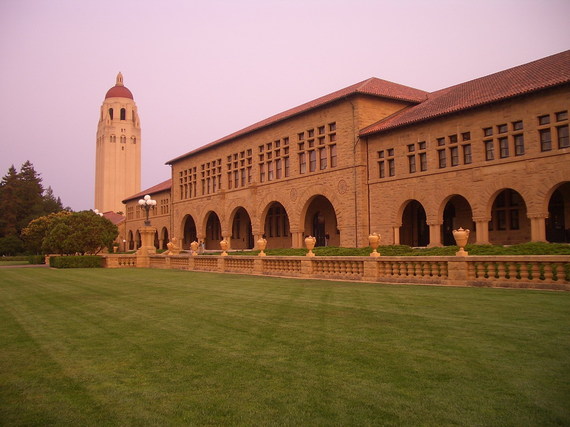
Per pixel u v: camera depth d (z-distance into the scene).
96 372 6.24
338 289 14.40
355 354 6.62
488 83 29.98
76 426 4.58
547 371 5.59
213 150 50.00
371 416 4.56
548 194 23.44
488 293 11.88
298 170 37.62
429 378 5.51
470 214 30.95
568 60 25.48
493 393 4.98
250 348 7.19
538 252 18.61
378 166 31.95
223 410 4.84
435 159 28.56
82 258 36.47
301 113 36.62
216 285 17.22
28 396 5.41
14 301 14.30
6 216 84.94
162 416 4.75
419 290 13.24
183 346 7.48
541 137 23.88
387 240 30.98
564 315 8.70
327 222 40.28
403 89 37.94
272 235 46.97
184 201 56.06
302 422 4.49
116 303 12.91
